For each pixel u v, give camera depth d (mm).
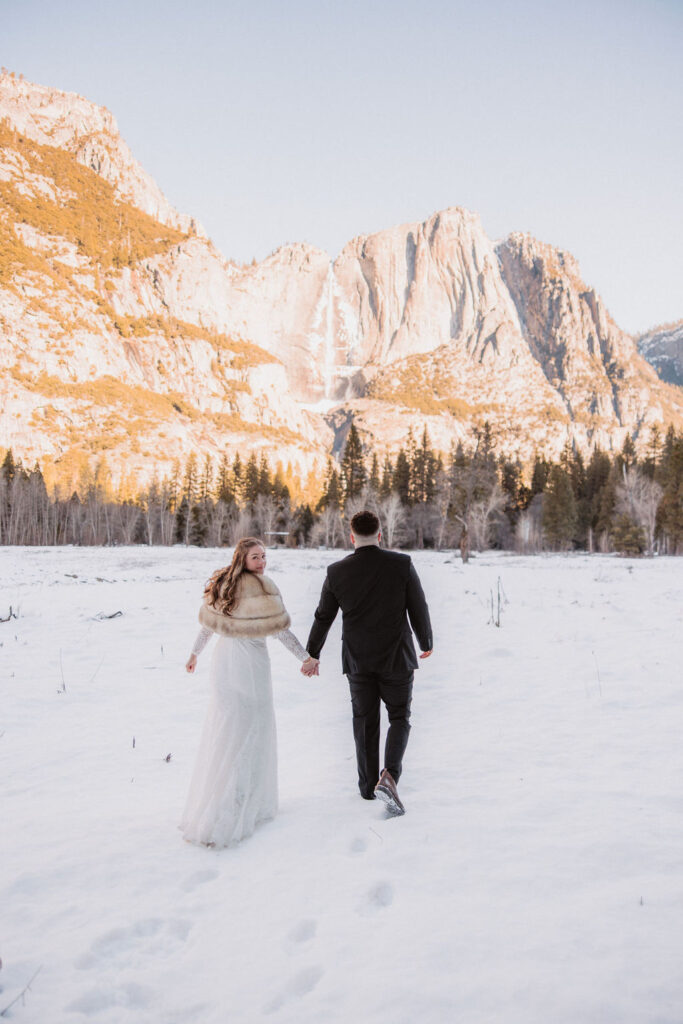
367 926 2826
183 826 3846
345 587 4203
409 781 4520
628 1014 2232
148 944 2793
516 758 4883
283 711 6559
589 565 34438
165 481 135000
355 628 4184
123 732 5879
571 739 5273
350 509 87375
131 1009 2410
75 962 2674
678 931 2689
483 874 3213
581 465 107375
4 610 13094
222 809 3699
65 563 34250
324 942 2732
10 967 2645
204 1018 2346
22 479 109500
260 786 3902
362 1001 2361
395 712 4195
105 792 4555
